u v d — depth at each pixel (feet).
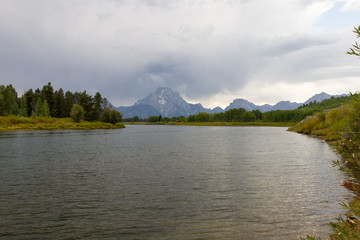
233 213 38.96
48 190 52.65
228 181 59.47
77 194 49.73
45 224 35.58
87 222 36.09
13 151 120.06
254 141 172.65
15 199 46.73
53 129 370.12
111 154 110.22
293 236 31.01
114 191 51.60
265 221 35.78
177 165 81.41
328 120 212.23
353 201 43.11
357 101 19.63
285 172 68.64
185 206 42.39
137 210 40.68
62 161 90.53
